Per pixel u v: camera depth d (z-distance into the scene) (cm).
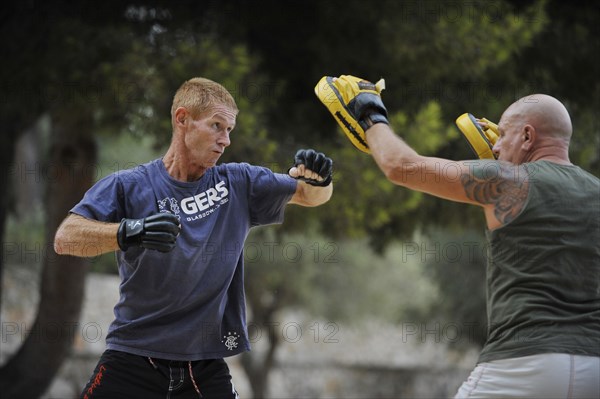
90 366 4659
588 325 842
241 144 2103
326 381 6094
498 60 2258
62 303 2716
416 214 2652
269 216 1057
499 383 854
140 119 2139
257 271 5081
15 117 2664
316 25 2414
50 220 2702
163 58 2098
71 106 2144
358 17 2275
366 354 6284
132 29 2259
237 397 1027
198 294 982
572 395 824
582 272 852
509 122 922
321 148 2330
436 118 2175
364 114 933
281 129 2522
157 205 986
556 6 2641
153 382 986
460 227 2652
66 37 2142
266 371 5366
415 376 6131
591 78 2636
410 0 2233
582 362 828
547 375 827
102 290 5372
